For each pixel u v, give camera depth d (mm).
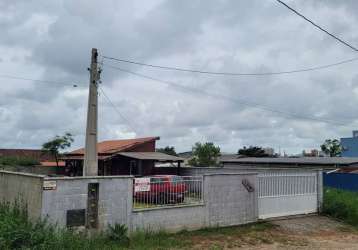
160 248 11836
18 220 10977
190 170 29062
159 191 13672
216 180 15125
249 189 16172
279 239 14109
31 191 11781
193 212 14344
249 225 15859
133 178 13000
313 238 14609
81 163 40750
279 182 17656
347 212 18156
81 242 10727
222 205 15227
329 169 30531
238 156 63031
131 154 31766
